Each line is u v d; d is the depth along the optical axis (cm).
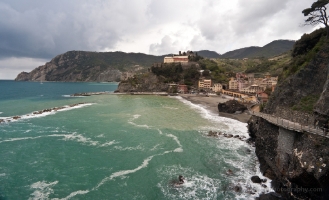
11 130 6247
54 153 4569
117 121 7375
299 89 3872
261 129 4206
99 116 8225
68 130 6256
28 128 6469
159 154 4500
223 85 17888
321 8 4138
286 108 3916
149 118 7856
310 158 2625
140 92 19400
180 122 7225
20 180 3512
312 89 3716
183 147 4891
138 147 4897
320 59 3781
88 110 9612
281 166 3197
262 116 4094
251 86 14312
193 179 3538
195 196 3095
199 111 9381
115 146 4966
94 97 15788
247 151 4662
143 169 3866
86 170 3834
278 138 3381
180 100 13775
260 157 4047
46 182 3456
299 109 3600
